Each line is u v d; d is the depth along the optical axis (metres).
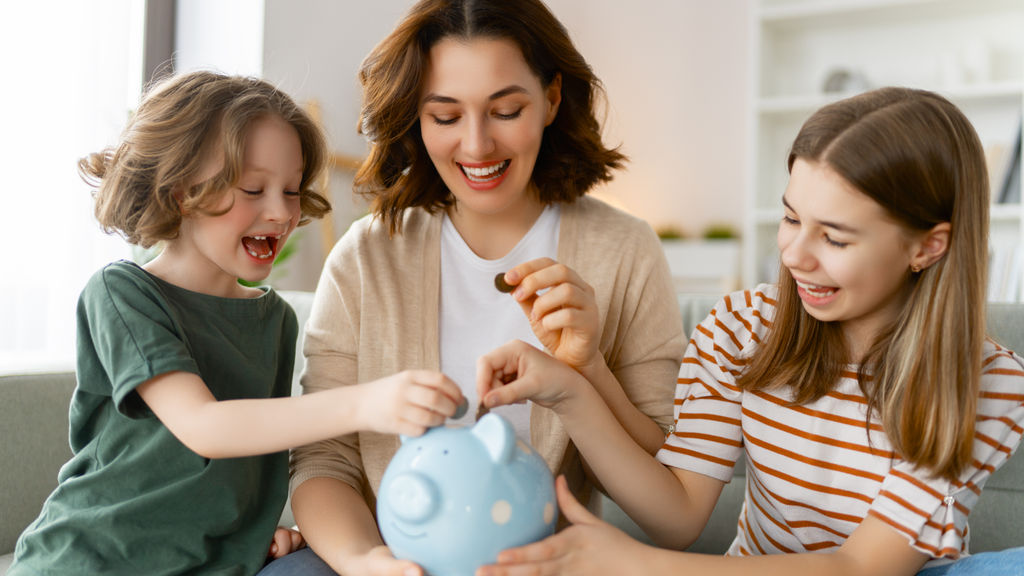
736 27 3.94
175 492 0.91
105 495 0.93
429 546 0.71
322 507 0.95
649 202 4.14
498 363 0.86
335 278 1.11
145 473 0.93
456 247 1.11
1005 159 3.09
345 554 0.86
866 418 0.91
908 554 0.81
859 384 0.92
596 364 0.96
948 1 3.26
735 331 1.03
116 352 0.89
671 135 4.09
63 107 2.36
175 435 0.87
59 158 2.34
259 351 1.05
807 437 0.94
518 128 0.97
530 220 1.13
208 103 0.97
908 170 0.80
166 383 0.88
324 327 1.10
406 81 0.97
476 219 1.11
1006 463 1.17
